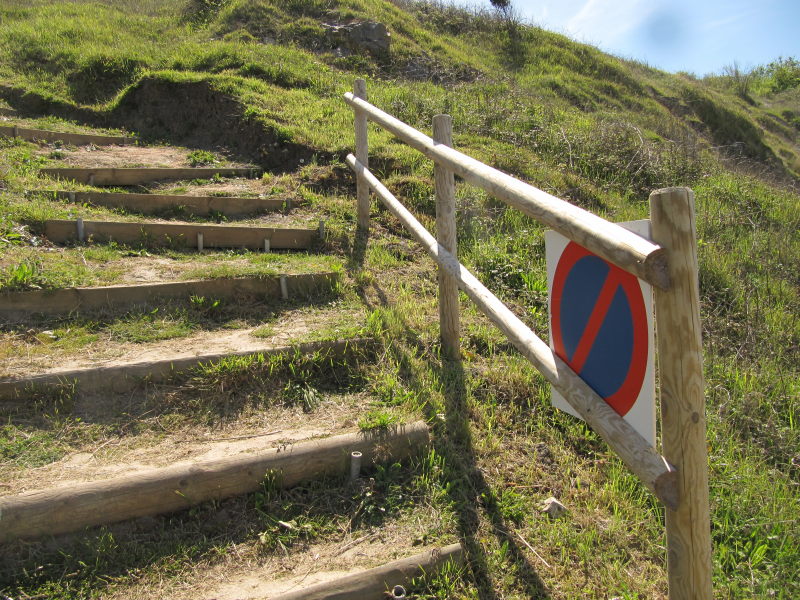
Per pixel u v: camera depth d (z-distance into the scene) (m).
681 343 1.64
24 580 2.20
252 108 7.45
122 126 8.41
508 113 9.09
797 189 11.91
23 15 11.70
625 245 1.72
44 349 3.15
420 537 2.53
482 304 2.88
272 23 11.60
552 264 2.26
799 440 3.75
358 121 5.23
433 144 3.47
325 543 2.49
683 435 1.68
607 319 1.98
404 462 2.89
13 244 3.91
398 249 5.08
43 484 2.45
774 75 25.75
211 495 2.56
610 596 2.46
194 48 10.09
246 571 2.34
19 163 5.62
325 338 3.47
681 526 1.73
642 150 8.38
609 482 3.04
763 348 4.73
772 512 3.03
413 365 3.53
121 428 2.85
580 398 2.07
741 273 5.87
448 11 15.23
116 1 13.31
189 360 3.13
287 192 5.88
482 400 3.44
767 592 2.60
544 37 15.55
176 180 6.10
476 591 2.36
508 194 2.45
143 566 2.31
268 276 4.04
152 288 3.70
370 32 11.58
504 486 2.90
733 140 15.73
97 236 4.36
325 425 2.99
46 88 8.94
